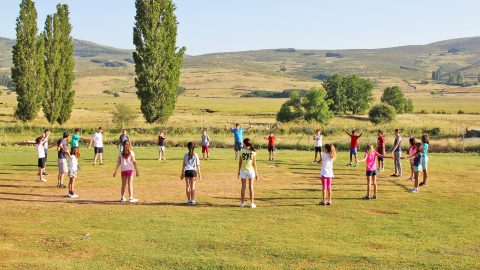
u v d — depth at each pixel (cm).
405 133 4953
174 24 5784
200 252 1126
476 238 1243
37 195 1834
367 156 1780
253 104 16425
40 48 6656
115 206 1636
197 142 4231
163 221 1413
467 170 2622
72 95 6900
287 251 1132
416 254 1114
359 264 1052
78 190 1956
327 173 1670
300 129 5041
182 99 19962
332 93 11475
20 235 1269
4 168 2617
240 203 1698
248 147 1625
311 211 1568
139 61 5738
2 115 8738
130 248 1154
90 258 1090
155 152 3628
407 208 1617
